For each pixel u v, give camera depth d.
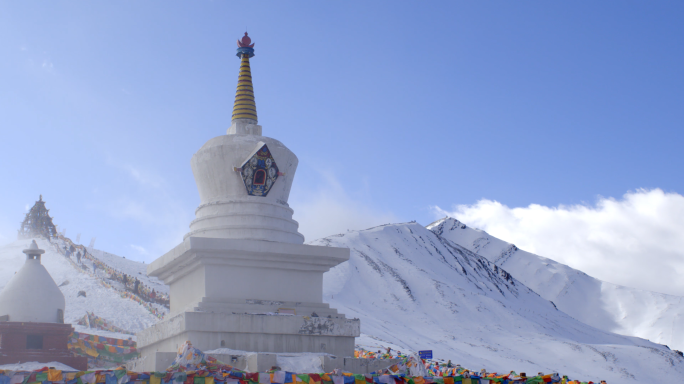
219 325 19.52
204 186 22.88
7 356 21.12
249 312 20.52
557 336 93.94
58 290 23.39
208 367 16.09
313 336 20.61
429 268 123.44
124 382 14.84
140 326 36.25
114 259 72.69
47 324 22.03
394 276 103.50
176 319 20.03
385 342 47.16
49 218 72.62
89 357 24.16
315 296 22.09
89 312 38.19
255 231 21.75
